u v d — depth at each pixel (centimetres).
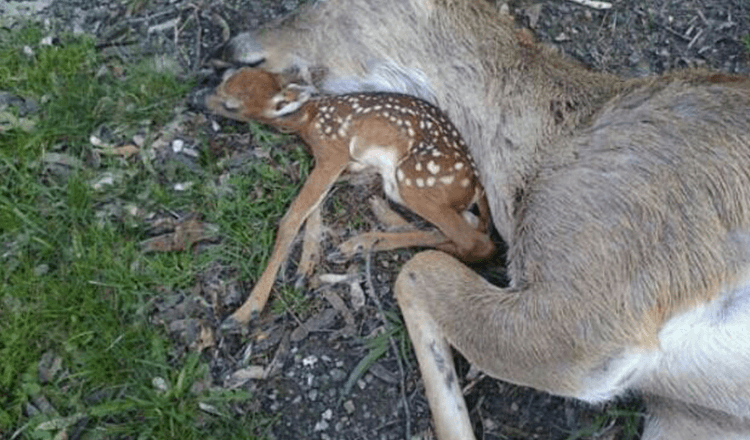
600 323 96
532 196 105
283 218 112
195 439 101
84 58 125
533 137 109
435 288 106
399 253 114
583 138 104
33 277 108
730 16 136
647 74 131
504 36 115
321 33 121
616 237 97
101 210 114
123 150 118
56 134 118
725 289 94
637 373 99
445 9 116
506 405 108
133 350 105
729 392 99
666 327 96
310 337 108
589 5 136
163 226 113
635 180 97
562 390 101
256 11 132
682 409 105
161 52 128
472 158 114
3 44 125
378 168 113
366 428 105
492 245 112
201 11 132
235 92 115
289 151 119
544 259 101
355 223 115
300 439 104
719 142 96
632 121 101
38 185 114
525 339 100
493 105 112
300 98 114
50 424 100
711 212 94
